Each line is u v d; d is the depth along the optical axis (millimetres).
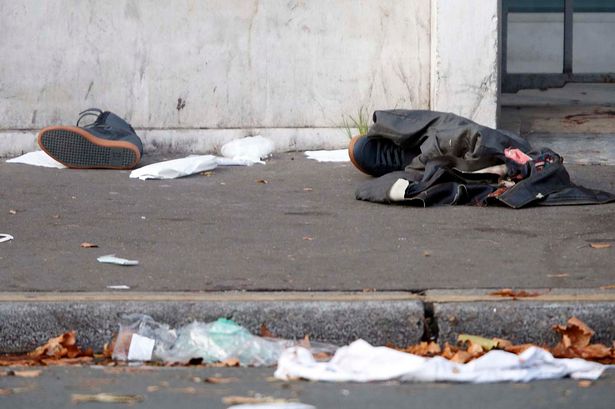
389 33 25844
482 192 19562
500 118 26953
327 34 25906
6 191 21016
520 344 13039
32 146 25891
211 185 21859
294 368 11773
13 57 25875
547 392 11141
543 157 19703
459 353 12422
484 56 24984
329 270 14945
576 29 33344
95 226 17938
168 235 17266
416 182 19703
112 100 26047
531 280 14320
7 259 15656
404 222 18125
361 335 13117
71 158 23609
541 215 18562
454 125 20891
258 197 20547
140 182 22203
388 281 14320
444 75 25047
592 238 16828
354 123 26031
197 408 10656
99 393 11227
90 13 25812
